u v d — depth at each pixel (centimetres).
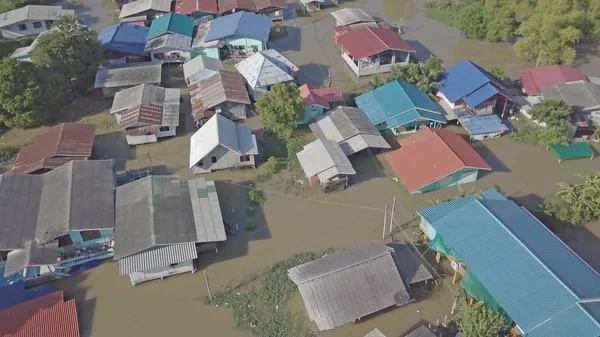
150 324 3747
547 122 5331
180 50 7106
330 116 5575
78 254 4188
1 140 5819
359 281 3597
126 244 3981
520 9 7325
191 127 5919
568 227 4409
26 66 5784
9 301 3894
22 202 4388
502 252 3484
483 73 5819
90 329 3706
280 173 5153
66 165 4756
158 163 5347
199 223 4222
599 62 7194
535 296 3181
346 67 7125
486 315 3225
